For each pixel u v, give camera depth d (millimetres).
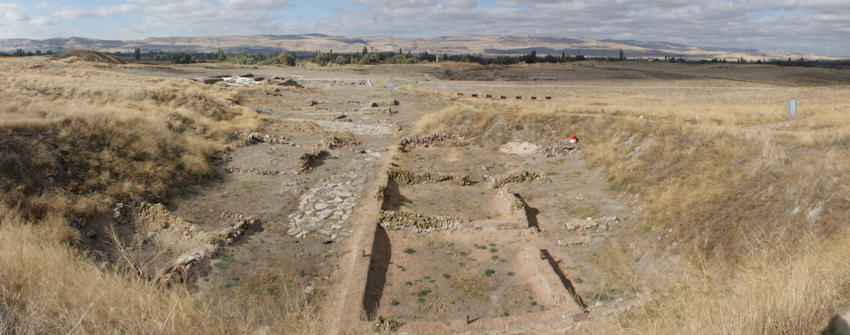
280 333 6656
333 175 22172
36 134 16594
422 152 28203
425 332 10055
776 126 25141
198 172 19516
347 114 43375
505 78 92438
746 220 12656
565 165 24344
